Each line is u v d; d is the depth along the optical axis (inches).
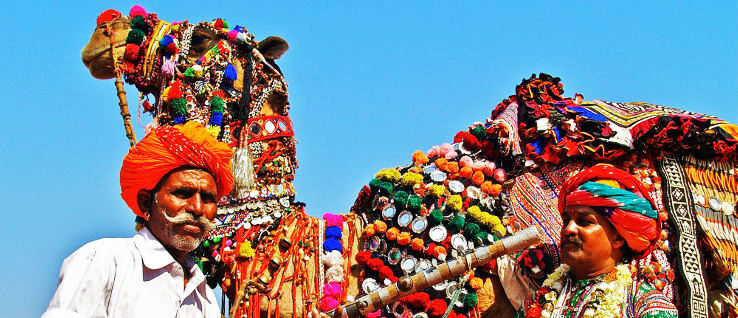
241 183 183.5
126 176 126.6
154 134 127.4
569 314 156.1
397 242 188.7
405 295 173.2
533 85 203.6
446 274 173.8
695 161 195.5
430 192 192.7
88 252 117.3
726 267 183.2
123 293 117.0
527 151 194.2
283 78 205.0
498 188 194.5
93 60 190.5
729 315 182.9
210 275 185.6
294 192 196.5
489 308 187.8
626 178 160.1
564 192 164.6
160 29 191.9
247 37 199.5
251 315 178.5
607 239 157.2
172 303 121.8
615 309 152.1
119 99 185.9
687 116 196.7
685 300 181.5
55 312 109.0
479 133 202.4
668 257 184.7
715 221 191.2
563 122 192.2
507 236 186.1
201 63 191.5
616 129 191.0
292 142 200.8
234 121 192.1
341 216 197.6
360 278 189.6
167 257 122.8
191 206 125.8
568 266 165.5
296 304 183.0
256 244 185.6
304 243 188.4
